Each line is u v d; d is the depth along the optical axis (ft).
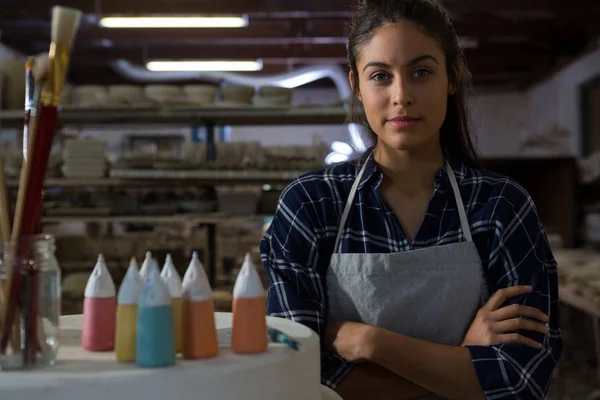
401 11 4.02
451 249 4.12
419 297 4.06
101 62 30.04
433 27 4.04
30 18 25.99
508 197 4.25
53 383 2.39
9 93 13.34
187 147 14.51
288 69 33.17
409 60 3.98
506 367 3.81
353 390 4.02
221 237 17.76
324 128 37.45
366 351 3.86
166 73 32.71
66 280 12.80
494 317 3.97
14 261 2.58
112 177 13.12
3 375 2.48
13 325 2.57
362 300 4.09
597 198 24.47
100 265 3.01
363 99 4.25
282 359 2.75
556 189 25.29
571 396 12.67
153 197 13.87
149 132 35.12
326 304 4.22
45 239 2.67
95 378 2.44
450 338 4.10
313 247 4.25
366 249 4.23
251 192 13.75
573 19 23.73
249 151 14.23
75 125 15.64
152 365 2.58
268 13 22.58
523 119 37.60
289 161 13.10
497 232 4.16
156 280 2.63
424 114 4.02
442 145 4.61
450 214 4.25
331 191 4.36
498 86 37.83
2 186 2.73
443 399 4.01
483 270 4.19
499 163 25.72
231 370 2.58
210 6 21.80
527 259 4.16
